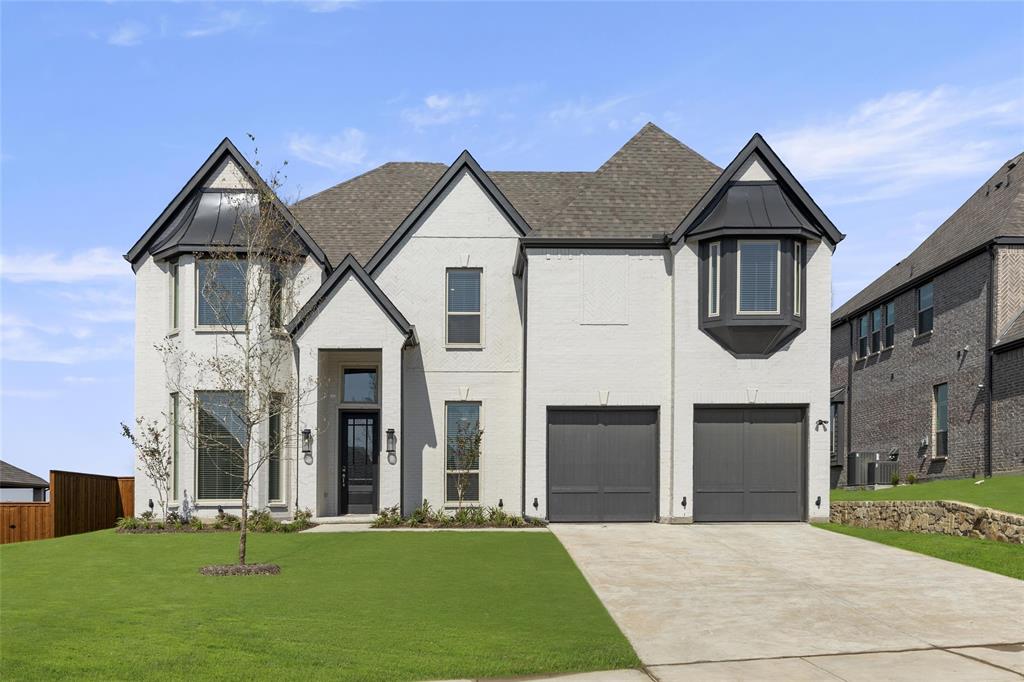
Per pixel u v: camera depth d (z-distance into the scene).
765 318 22.34
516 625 12.34
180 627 11.82
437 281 24.83
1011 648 11.32
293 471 23.30
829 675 10.23
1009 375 27.08
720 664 10.73
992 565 16.34
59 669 10.00
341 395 25.02
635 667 10.65
